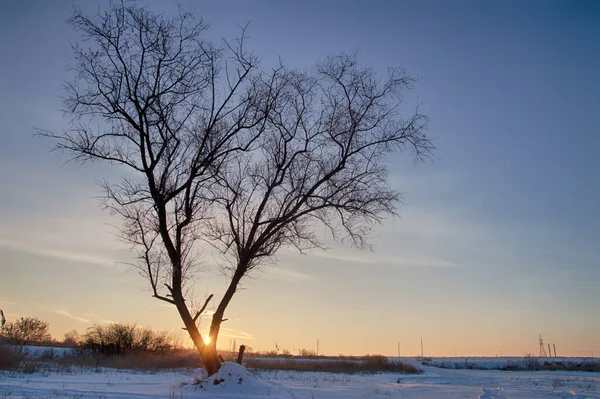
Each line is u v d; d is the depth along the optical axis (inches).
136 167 771.4
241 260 805.2
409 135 811.4
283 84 806.5
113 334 1827.0
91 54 743.1
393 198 821.2
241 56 792.9
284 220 802.2
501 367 2518.5
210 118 792.9
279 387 787.4
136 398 615.8
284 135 820.6
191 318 786.8
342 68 810.2
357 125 807.7
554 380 1272.1
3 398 566.6
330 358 2716.5
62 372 1074.1
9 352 1104.8
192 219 794.8
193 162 778.2
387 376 1496.1
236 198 813.9
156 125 768.3
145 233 778.2
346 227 820.0
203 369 875.4
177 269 779.4
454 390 918.4
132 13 748.6
